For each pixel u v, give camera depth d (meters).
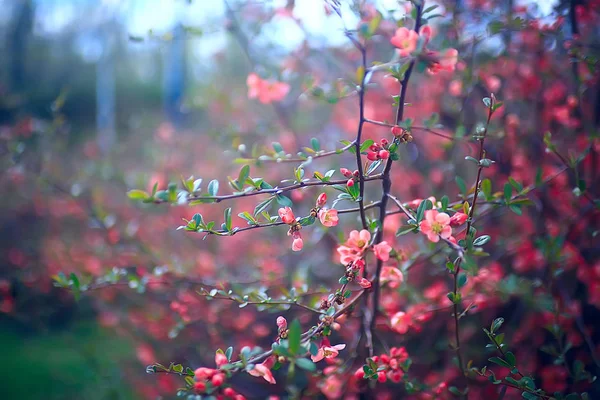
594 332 2.56
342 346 1.53
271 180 3.44
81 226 4.45
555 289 2.52
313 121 3.93
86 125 10.15
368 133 3.14
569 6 2.37
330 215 1.56
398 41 1.47
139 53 11.35
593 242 2.54
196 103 4.06
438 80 2.98
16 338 4.75
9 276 4.07
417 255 2.24
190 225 1.52
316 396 2.54
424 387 1.95
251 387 2.83
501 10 2.70
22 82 9.13
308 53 3.33
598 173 2.50
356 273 1.54
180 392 1.51
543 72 2.64
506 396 2.29
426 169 3.20
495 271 2.54
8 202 4.78
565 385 2.29
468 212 1.60
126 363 3.51
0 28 9.12
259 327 2.89
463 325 2.71
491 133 2.27
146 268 3.07
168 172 4.17
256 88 2.55
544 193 2.60
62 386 3.74
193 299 2.81
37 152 4.25
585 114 2.60
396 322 2.02
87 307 4.16
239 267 3.43
